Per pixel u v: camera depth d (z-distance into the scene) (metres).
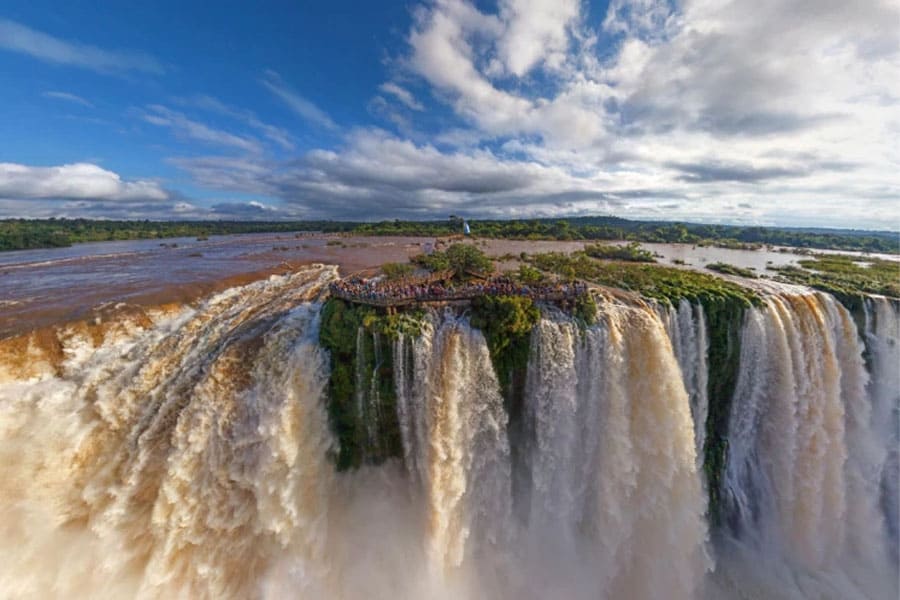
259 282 42.81
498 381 26.70
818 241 103.00
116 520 22.20
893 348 34.75
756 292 34.72
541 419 26.94
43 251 78.12
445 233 128.25
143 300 32.91
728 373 32.09
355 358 26.09
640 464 27.25
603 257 62.69
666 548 26.81
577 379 26.88
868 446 33.38
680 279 38.72
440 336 26.17
